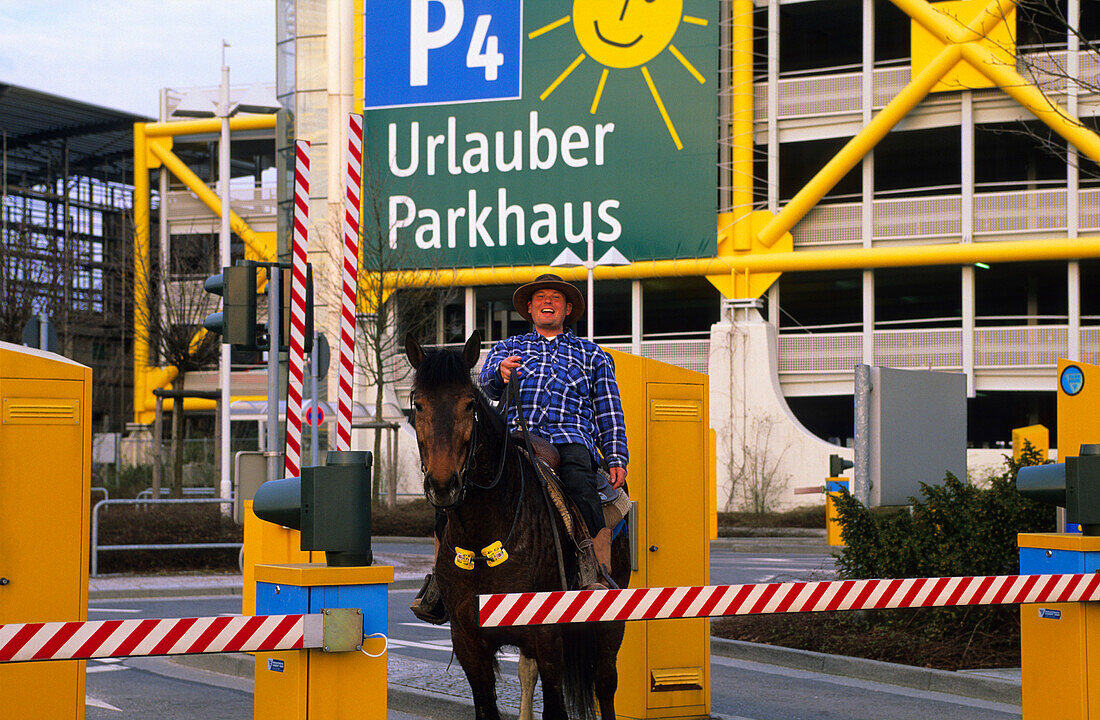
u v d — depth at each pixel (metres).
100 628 3.98
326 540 4.58
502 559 5.93
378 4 41.53
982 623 10.45
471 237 40.19
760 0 39.38
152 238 52.53
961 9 35.75
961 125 36.47
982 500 11.03
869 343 37.06
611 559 7.16
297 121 43.22
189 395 24.98
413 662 10.30
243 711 8.72
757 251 37.97
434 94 40.78
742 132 38.47
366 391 39.84
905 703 8.93
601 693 6.95
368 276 35.44
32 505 6.50
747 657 11.15
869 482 12.57
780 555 24.66
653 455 8.02
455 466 5.42
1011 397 44.38
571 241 39.34
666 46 38.62
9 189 58.00
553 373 6.79
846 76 37.59
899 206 37.16
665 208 38.50
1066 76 14.66
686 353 38.47
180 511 20.70
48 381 6.59
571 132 39.44
